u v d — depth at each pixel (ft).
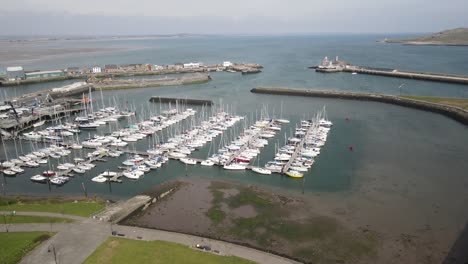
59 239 204.95
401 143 407.85
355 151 384.88
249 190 294.25
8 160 382.22
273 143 425.28
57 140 446.19
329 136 437.58
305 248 212.23
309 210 259.80
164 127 492.13
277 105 622.13
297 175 323.37
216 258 189.16
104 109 588.50
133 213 251.39
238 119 519.60
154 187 305.32
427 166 339.77
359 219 245.65
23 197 293.84
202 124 493.77
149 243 202.49
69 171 349.00
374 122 497.87
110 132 479.82
